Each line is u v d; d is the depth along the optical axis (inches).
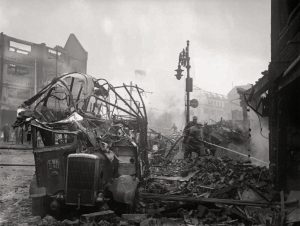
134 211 275.7
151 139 901.2
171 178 430.0
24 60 1881.2
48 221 240.1
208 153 633.6
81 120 292.2
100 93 381.7
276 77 338.6
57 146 263.3
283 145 333.1
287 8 350.9
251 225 246.5
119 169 303.9
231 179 373.7
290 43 282.8
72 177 245.3
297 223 233.1
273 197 302.0
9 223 239.0
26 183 424.2
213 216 262.7
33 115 288.0
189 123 645.3
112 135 336.5
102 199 247.1
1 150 924.0
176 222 252.4
